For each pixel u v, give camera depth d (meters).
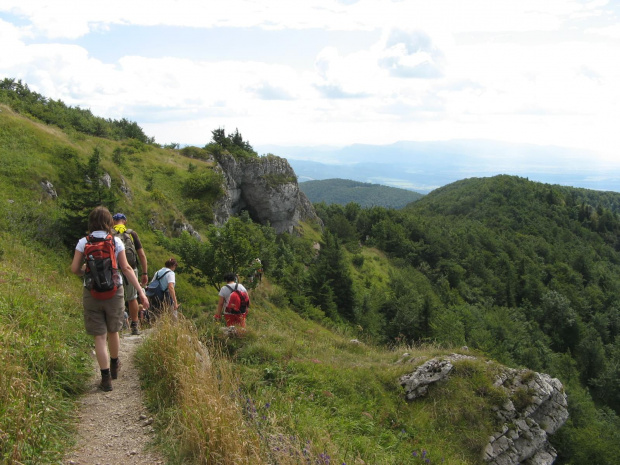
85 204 15.91
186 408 3.92
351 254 63.25
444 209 140.88
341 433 5.21
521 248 95.44
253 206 54.28
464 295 68.38
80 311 7.26
